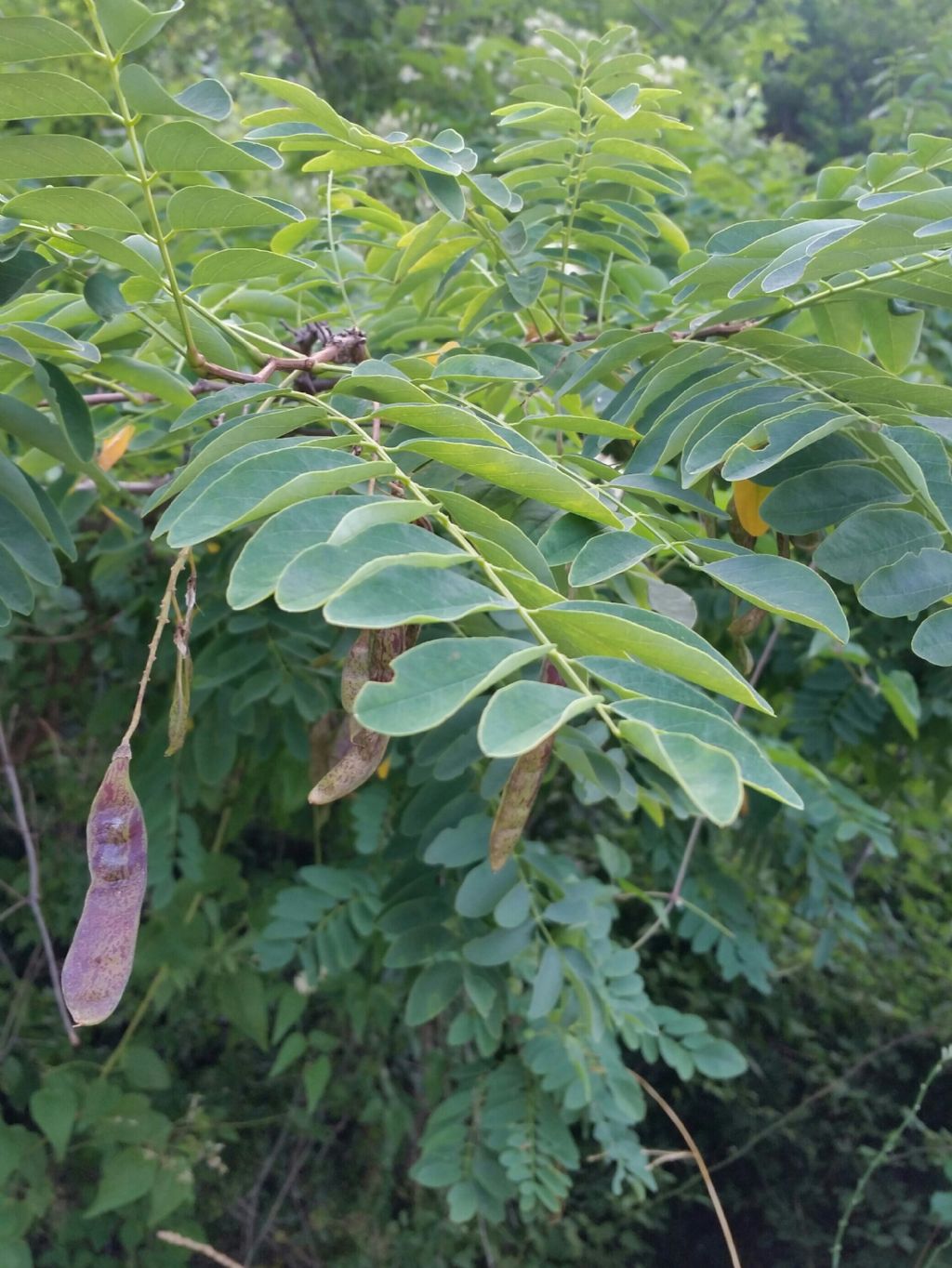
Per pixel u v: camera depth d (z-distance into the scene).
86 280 0.39
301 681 0.63
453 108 1.42
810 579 0.26
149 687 0.79
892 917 1.47
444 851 0.50
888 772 0.87
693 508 0.33
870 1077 1.33
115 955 0.25
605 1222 1.17
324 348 0.41
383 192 1.13
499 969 0.58
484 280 0.57
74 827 1.04
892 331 0.43
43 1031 1.04
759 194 1.17
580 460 0.34
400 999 0.86
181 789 0.74
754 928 0.93
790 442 0.31
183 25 1.61
